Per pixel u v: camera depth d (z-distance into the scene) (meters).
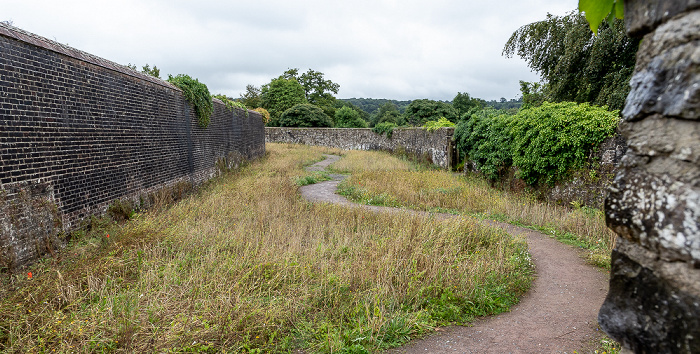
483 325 3.89
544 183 10.45
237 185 11.29
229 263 4.99
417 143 23.69
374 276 4.64
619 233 1.19
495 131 12.66
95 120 7.11
